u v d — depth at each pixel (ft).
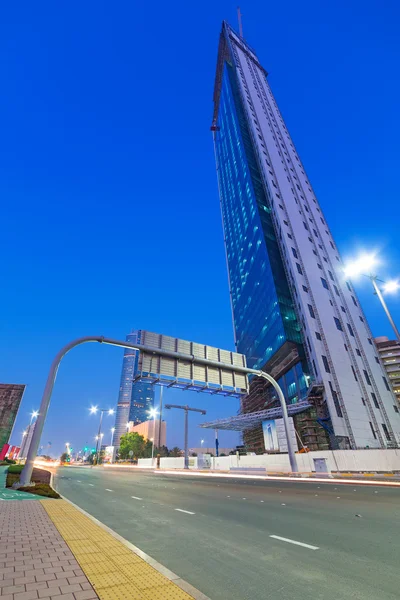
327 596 13.12
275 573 15.72
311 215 272.10
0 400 169.89
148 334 63.62
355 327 218.38
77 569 14.98
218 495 48.65
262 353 255.70
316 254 245.24
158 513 33.30
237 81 393.50
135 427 524.52
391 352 274.77
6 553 17.44
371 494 45.57
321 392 173.58
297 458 95.45
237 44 446.19
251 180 294.66
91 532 22.65
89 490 60.23
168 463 170.71
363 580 14.57
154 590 12.78
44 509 32.63
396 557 17.52
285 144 325.83
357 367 195.00
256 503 39.06
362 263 76.28
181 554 18.79
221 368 70.18
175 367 64.23
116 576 14.19
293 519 28.50
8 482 57.77
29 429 310.45
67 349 54.75
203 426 195.42
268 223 271.28
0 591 12.37
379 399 190.60
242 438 262.67
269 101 372.58
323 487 58.65
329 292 226.38
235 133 359.25
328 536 22.29
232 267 365.61
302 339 207.41
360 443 161.17
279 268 241.96
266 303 246.47
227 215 396.37
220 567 16.61
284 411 81.20
